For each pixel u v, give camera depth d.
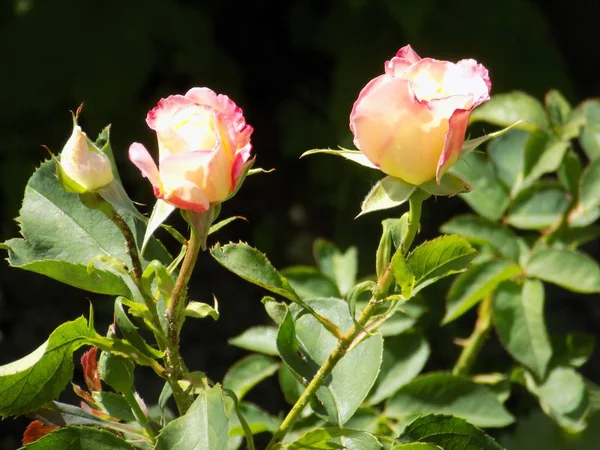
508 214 1.03
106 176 0.67
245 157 0.66
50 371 0.71
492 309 0.97
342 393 0.77
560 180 1.05
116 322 0.72
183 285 0.69
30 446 0.72
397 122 0.66
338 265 1.04
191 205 0.66
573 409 0.97
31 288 1.78
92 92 1.76
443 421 0.77
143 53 1.78
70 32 1.75
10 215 1.77
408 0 1.64
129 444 0.73
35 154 1.79
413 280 0.69
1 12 1.75
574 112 1.04
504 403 1.11
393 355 0.94
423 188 0.67
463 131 0.65
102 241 0.77
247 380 0.94
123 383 0.75
